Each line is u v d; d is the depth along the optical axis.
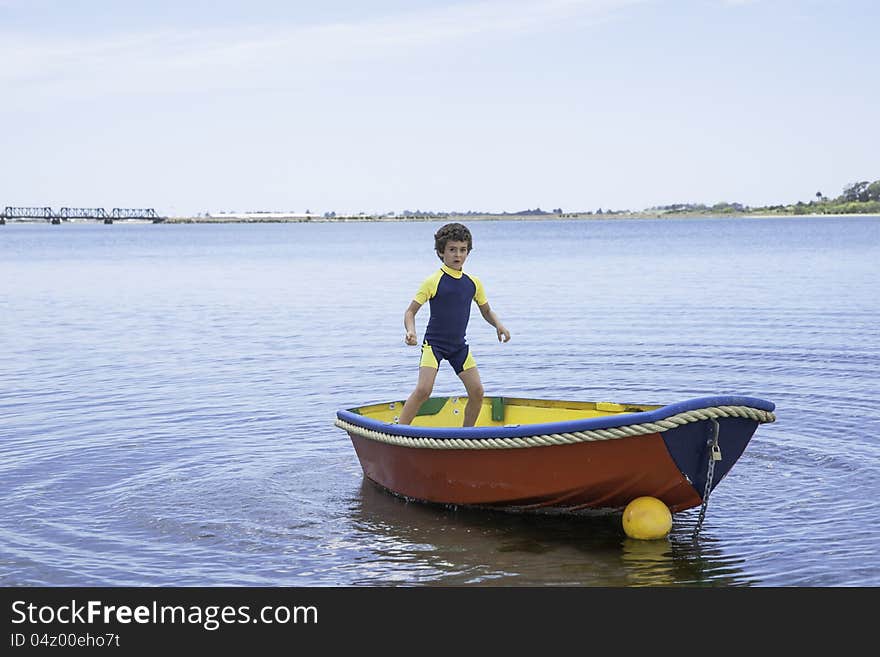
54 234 142.12
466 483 7.01
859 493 7.21
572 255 48.47
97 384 12.06
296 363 13.69
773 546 6.26
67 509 7.05
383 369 13.12
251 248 69.25
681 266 35.59
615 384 11.64
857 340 14.59
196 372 12.95
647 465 6.30
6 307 22.64
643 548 6.34
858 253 43.16
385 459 7.54
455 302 7.68
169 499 7.30
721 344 14.56
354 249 65.44
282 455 8.62
